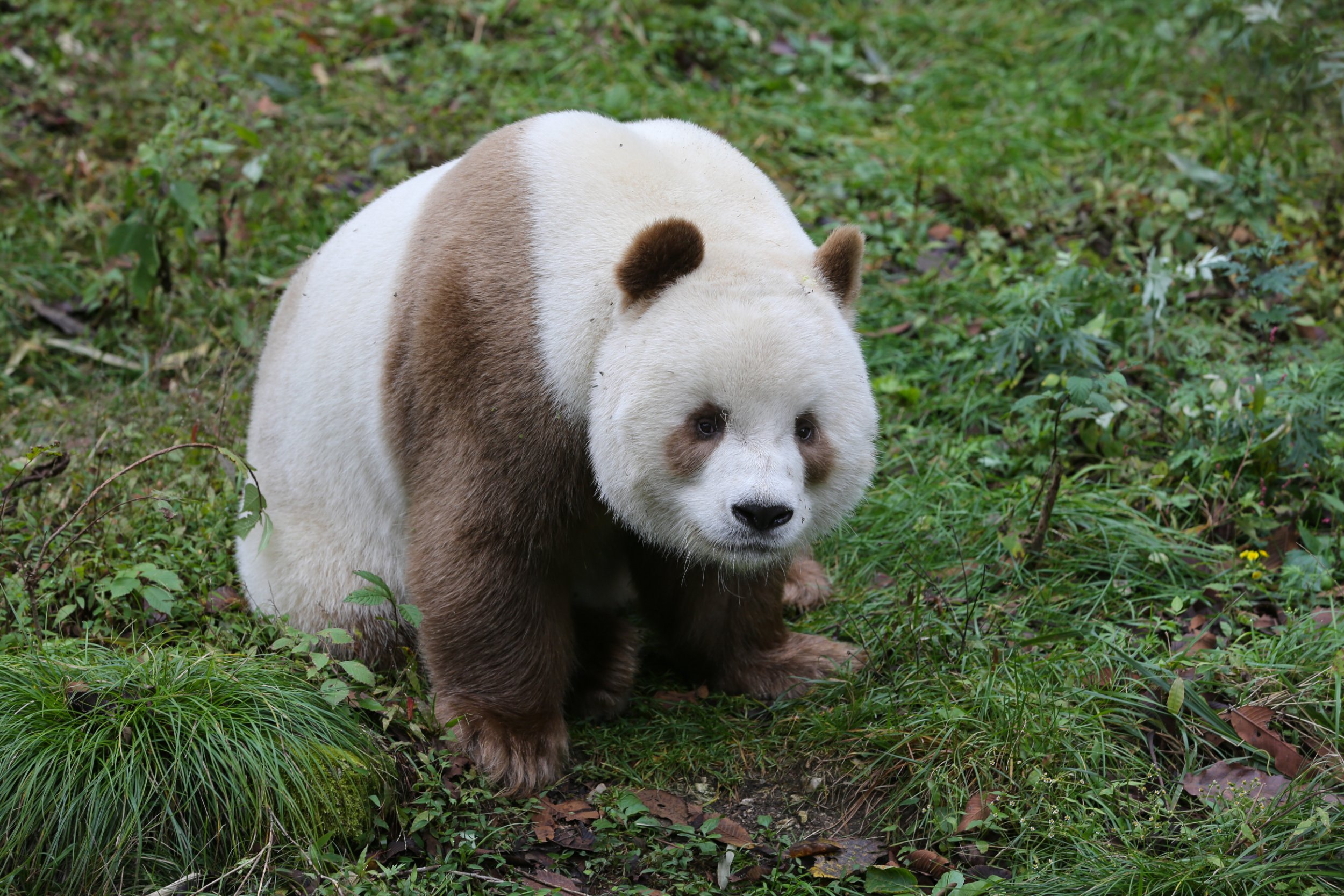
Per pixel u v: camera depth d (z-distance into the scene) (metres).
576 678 6.96
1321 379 8.53
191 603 6.81
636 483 5.69
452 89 12.44
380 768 5.77
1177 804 5.89
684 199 6.16
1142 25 14.20
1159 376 8.90
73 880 5.12
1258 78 11.36
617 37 13.30
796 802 6.21
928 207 11.34
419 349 6.15
